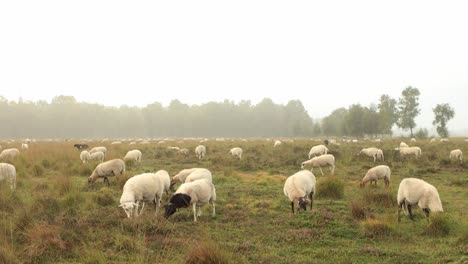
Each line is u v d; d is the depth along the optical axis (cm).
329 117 10281
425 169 2017
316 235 876
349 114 8481
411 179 1023
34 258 707
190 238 834
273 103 16150
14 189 1245
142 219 930
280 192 1409
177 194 991
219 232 905
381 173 1490
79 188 1370
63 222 906
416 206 1170
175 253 739
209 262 655
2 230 805
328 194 1323
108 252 746
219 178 1664
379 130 8319
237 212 1090
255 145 3941
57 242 765
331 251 771
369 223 913
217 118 15088
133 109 16262
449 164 2248
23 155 2164
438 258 717
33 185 1402
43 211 1002
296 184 1084
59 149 2666
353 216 1029
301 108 15938
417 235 892
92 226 902
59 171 1844
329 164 1908
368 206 1162
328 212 1076
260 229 934
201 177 1207
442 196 1373
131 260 689
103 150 2681
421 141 5091
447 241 834
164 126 14662
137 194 1012
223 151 3250
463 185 1577
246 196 1339
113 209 1085
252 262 710
